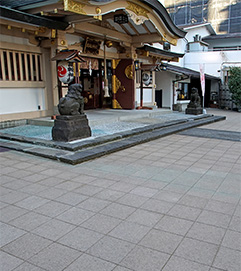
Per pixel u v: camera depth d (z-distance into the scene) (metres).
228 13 26.31
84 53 11.25
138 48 13.33
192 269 2.45
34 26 8.18
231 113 18.30
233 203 3.83
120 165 5.58
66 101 6.62
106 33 10.91
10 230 3.12
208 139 8.41
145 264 2.52
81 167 5.41
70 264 2.53
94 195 4.09
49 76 9.73
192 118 12.03
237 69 19.14
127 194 4.12
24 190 4.28
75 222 3.30
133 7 8.90
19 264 2.54
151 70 13.76
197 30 24.28
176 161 5.93
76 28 9.46
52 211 3.59
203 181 4.71
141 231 3.09
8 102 8.69
